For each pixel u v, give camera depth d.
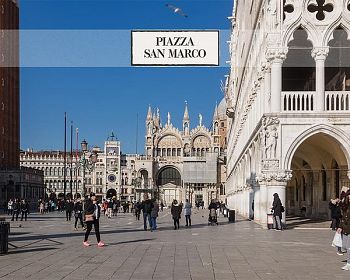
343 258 18.19
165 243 23.92
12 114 105.69
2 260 17.77
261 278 14.10
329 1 32.47
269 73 33.22
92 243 24.12
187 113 152.12
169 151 149.88
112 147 178.75
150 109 150.25
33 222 45.66
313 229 32.00
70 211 48.78
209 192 137.25
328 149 37.00
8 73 103.00
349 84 35.28
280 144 31.80
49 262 17.25
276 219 31.28
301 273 14.95
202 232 31.39
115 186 177.12
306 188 48.84
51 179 180.12
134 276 14.41
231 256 18.77
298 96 32.00
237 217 53.28
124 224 42.38
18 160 109.94
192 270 15.48
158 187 145.62
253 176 41.91
